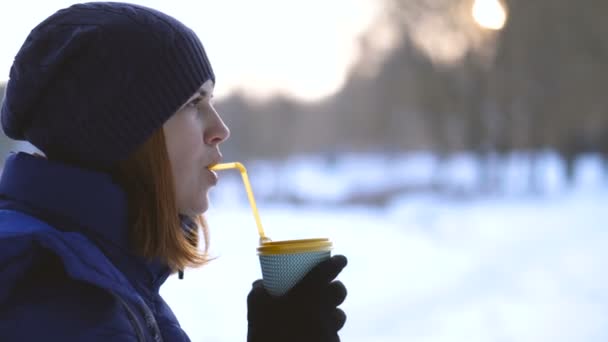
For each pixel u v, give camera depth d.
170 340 1.22
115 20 1.21
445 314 5.77
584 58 14.44
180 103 1.24
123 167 1.22
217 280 6.36
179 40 1.25
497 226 10.55
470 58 15.54
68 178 1.16
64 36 1.20
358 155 21.17
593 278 6.89
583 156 15.11
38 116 1.20
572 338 4.98
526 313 5.73
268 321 1.23
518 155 15.11
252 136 21.19
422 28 16.73
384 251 8.85
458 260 8.19
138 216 1.21
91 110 1.19
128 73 1.19
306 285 1.23
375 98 19.41
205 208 1.32
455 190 14.43
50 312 1.00
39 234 1.02
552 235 9.45
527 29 14.52
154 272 1.24
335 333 1.22
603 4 14.09
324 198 15.16
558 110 14.75
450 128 16.06
